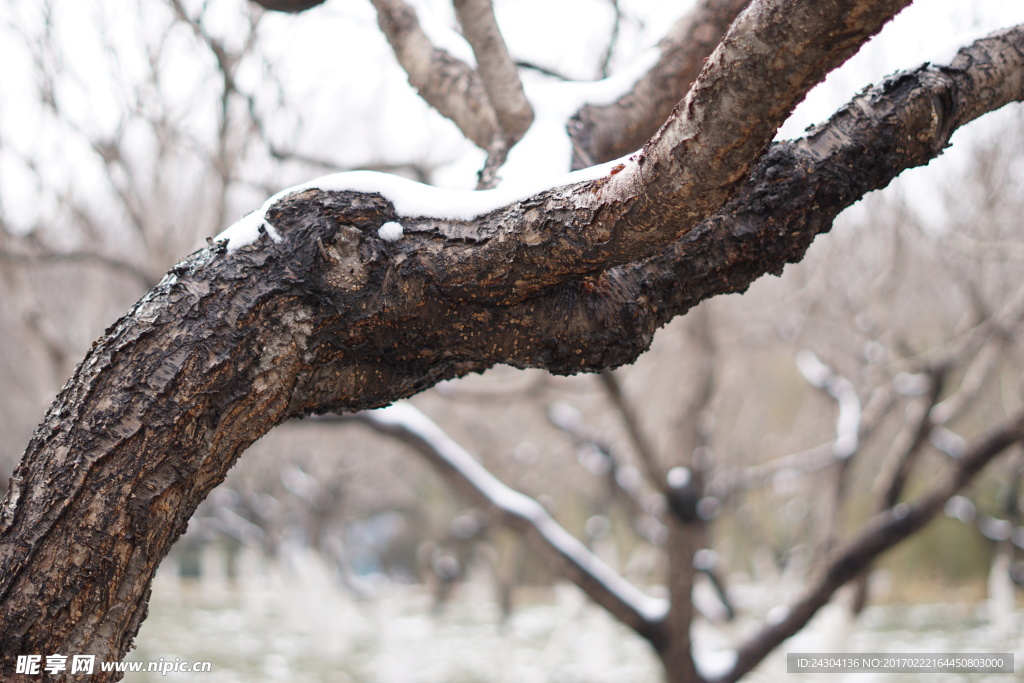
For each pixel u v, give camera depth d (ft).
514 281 3.54
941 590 46.88
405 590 64.54
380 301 3.64
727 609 22.63
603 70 9.14
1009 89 3.94
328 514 43.62
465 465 13.23
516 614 49.03
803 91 2.65
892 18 2.47
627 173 3.10
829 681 22.52
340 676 32.19
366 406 4.14
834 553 12.28
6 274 16.01
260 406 3.62
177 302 3.56
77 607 3.46
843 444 20.42
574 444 23.65
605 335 3.76
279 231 3.64
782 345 30.81
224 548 67.51
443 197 3.67
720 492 23.03
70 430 3.51
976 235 20.40
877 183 3.87
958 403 16.70
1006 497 30.81
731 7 5.68
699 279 3.91
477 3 4.64
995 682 26.61
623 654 35.60
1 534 3.53
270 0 5.23
